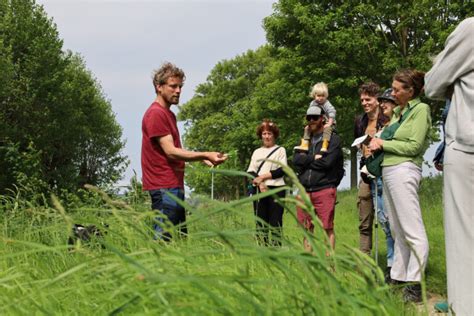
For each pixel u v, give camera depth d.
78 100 39.56
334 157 6.00
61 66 37.28
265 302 1.59
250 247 1.53
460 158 3.44
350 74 26.42
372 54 25.56
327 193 5.99
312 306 1.54
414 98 4.84
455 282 3.44
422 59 23.22
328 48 26.00
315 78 27.00
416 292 4.54
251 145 39.50
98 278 1.98
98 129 44.28
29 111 36.28
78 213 3.08
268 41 29.03
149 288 1.55
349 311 1.60
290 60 27.47
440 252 6.50
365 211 6.30
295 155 6.18
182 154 5.05
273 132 6.64
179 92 5.29
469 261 3.39
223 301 1.45
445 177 3.54
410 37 25.44
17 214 5.19
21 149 34.88
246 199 1.54
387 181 4.71
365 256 1.62
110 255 1.86
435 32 23.55
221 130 50.62
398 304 2.54
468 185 3.41
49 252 2.85
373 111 6.23
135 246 2.47
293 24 27.70
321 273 1.52
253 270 2.18
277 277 2.04
